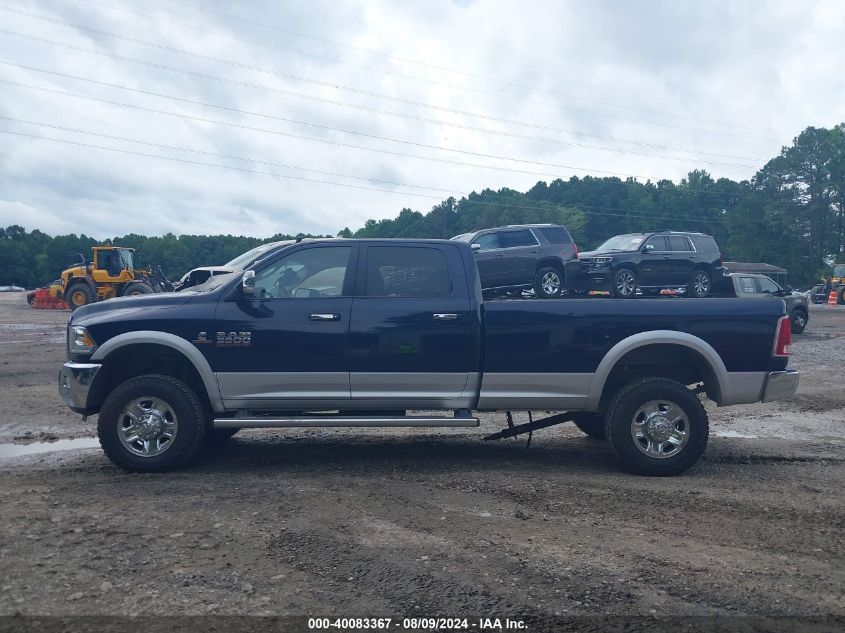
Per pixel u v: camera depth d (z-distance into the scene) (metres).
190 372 6.60
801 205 88.38
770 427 8.62
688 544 4.50
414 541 4.50
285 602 3.64
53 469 6.31
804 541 4.58
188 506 5.18
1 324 23.28
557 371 6.36
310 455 7.00
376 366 6.29
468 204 110.62
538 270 13.10
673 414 6.27
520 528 4.77
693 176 117.81
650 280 15.33
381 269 6.50
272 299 6.35
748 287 19.94
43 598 3.63
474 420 6.19
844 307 41.47
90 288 29.62
